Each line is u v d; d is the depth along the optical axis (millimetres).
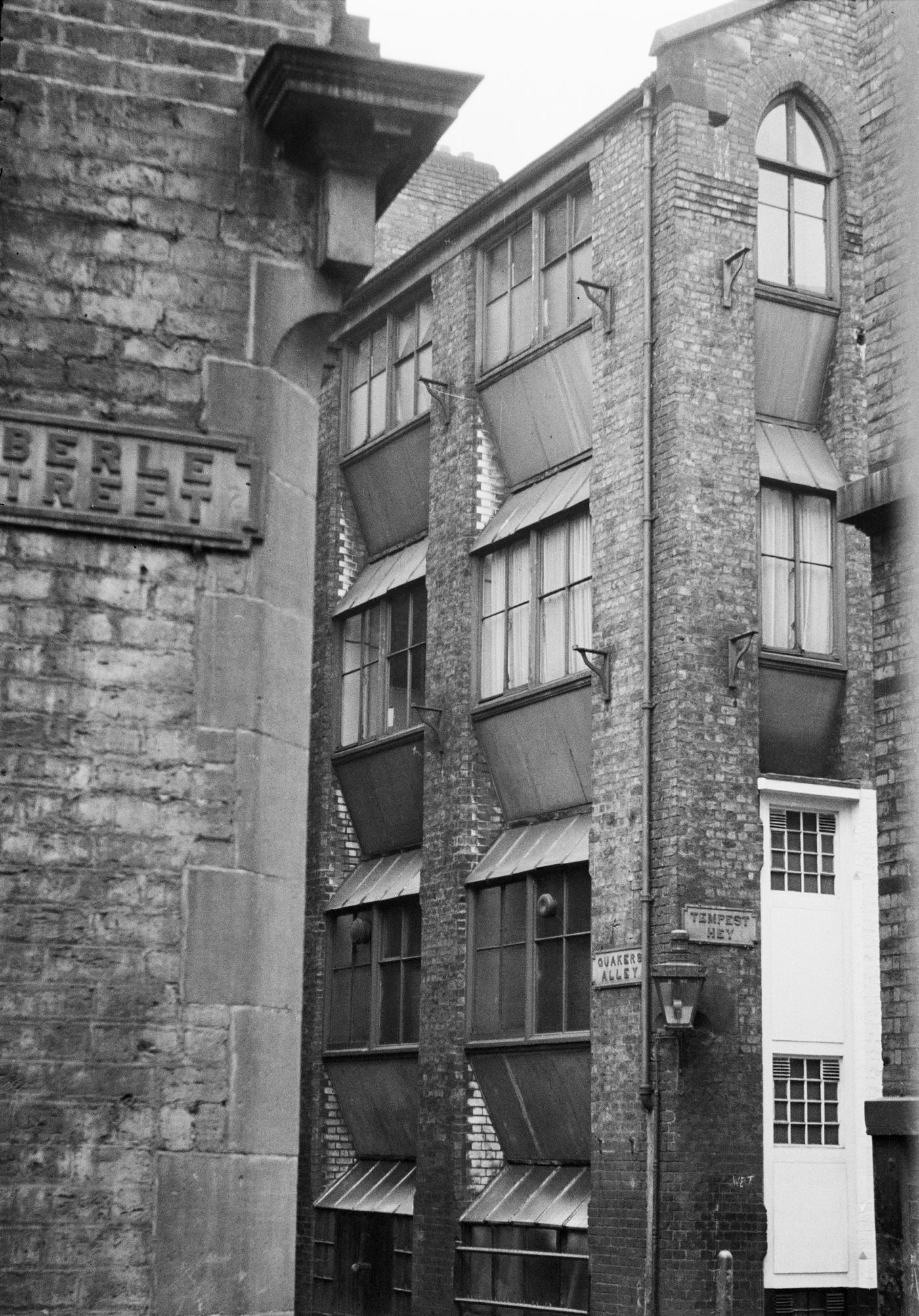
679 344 18766
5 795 8711
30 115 9320
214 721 9070
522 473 21906
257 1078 8859
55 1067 8555
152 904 8820
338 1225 23531
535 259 21750
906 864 12031
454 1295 20453
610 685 19000
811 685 19203
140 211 9398
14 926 8617
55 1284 8367
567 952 19594
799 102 20250
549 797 20703
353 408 25969
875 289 12914
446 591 22500
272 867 9125
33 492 8953
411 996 22797
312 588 9648
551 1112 19750
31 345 9125
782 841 18672
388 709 24109
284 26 9805
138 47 9539
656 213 19297
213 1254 8602
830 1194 18125
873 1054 18531
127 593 9055
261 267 9555
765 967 18266
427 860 22219
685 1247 17109
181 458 9211
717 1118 17469
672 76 19172
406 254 24125
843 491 12750
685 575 18328
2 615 8859
